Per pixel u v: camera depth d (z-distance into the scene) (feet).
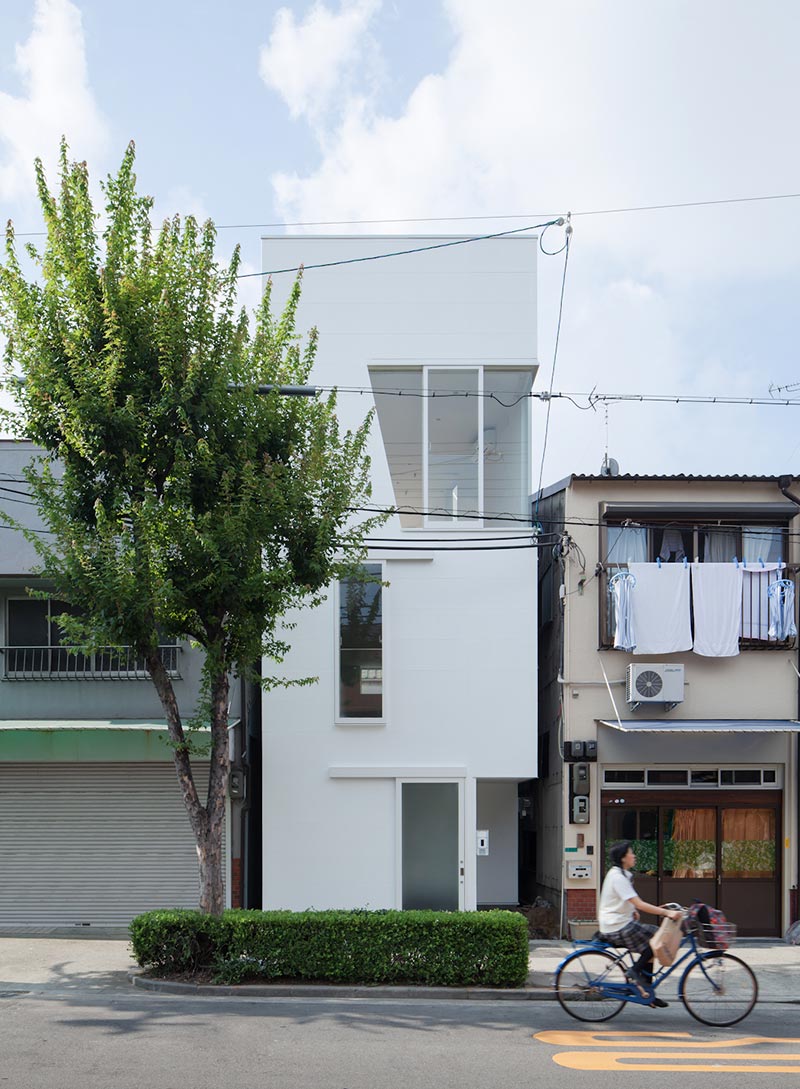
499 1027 32.09
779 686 53.16
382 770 51.67
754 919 52.90
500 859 57.16
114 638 38.27
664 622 52.47
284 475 40.22
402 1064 27.43
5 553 52.39
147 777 52.31
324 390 48.19
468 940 38.32
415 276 54.13
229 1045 29.22
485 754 52.08
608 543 53.88
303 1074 26.25
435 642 52.54
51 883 51.96
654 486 53.67
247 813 53.93
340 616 52.60
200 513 39.55
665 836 53.26
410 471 53.42
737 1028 32.40
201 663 52.95
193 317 39.63
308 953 38.37
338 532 52.31
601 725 52.47
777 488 53.93
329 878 51.37
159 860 51.90
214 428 39.60
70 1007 34.65
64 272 39.09
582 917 51.39
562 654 53.16
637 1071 26.94
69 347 37.60
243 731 52.80
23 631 54.19
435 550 52.80
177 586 38.47
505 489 53.62
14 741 51.11
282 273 53.57
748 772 53.62
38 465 53.06
